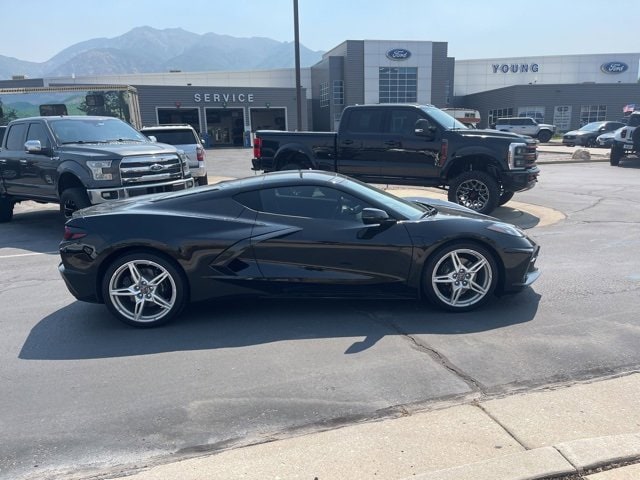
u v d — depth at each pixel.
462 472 2.65
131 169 8.55
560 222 9.44
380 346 4.29
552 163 21.80
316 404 3.44
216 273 4.77
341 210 4.89
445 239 4.77
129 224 4.75
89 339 4.63
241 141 50.00
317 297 4.87
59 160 8.90
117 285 4.81
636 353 4.05
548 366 3.87
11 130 10.24
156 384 3.77
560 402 3.37
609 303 5.15
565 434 3.02
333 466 2.80
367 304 5.26
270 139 11.12
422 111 10.00
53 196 9.36
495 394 3.50
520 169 9.60
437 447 2.93
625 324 4.62
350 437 3.06
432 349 4.20
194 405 3.47
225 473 2.78
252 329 4.72
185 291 4.83
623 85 48.81
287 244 4.75
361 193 4.95
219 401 3.51
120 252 4.79
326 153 10.67
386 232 4.78
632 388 3.54
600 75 60.78
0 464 2.93
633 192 12.84
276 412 3.36
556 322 4.70
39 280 6.71
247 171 22.36
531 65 61.09
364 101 53.44
